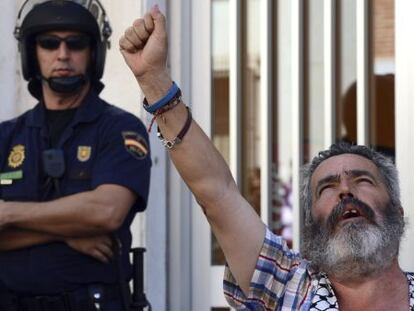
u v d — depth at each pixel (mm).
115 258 3781
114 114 3887
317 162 3197
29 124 3889
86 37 3873
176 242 4660
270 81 4566
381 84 4379
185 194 4672
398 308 3080
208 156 3010
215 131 4676
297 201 4488
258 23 4613
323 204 3092
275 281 3139
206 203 3061
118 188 3756
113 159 3793
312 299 3092
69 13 3846
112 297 3771
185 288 4691
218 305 4664
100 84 3969
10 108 4848
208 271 4672
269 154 4570
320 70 4480
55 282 3723
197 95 4691
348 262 2994
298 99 4496
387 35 4371
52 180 3785
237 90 4613
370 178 3100
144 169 3850
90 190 3770
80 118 3838
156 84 2938
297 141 4488
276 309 3137
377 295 3082
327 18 4438
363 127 4371
